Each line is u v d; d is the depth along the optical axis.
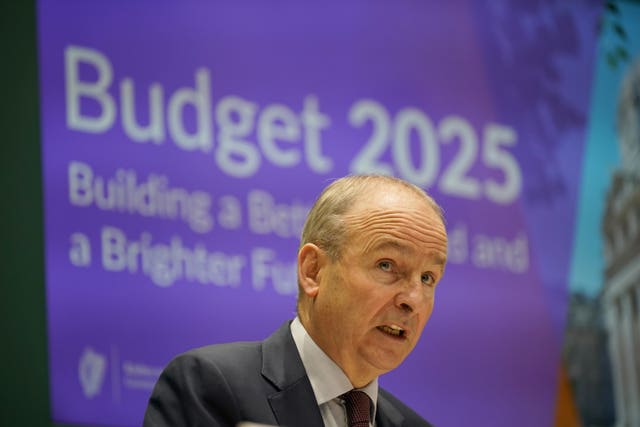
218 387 2.72
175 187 5.01
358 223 2.86
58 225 4.77
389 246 2.82
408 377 5.41
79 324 4.73
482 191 5.80
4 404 4.59
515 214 5.86
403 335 2.87
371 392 2.96
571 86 6.23
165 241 4.95
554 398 5.74
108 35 5.01
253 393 2.76
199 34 5.24
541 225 5.93
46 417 4.63
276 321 5.12
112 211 4.87
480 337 5.62
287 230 5.23
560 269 5.92
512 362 5.67
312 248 2.93
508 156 5.93
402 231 2.83
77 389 4.68
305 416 2.78
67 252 4.76
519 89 6.06
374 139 5.58
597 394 5.86
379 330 2.85
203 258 5.02
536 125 6.06
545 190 5.99
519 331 5.73
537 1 6.25
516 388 5.65
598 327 5.95
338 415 2.89
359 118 5.56
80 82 4.91
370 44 5.69
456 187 5.73
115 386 4.74
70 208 4.80
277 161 5.29
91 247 4.80
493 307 5.69
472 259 5.69
